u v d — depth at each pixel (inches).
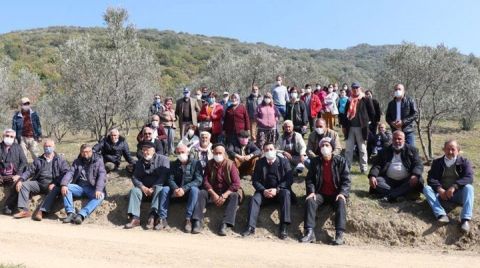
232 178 382.3
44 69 2076.8
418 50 631.2
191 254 301.6
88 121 657.0
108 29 602.2
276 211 385.4
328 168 370.6
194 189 379.2
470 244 339.3
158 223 381.4
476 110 724.0
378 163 396.2
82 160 418.0
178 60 2849.4
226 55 1337.4
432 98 590.9
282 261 290.8
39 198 425.7
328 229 366.9
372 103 454.6
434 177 367.9
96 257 288.5
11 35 3243.1
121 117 613.3
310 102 653.3
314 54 4284.0
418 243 346.6
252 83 1160.8
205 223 381.7
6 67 1098.7
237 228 379.2
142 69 590.9
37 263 271.3
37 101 1195.3
